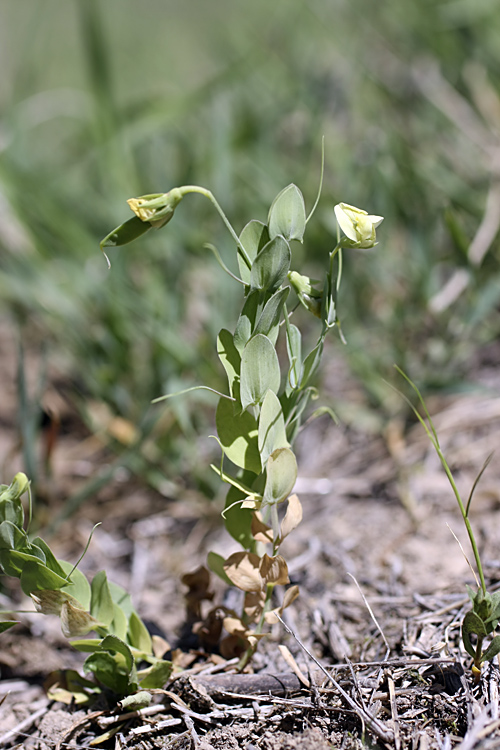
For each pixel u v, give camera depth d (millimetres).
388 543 629
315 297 520
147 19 1969
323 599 598
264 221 893
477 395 718
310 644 574
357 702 527
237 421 525
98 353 794
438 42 1123
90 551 681
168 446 716
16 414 831
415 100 1077
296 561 628
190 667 564
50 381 882
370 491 679
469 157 978
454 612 573
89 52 927
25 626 614
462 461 676
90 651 539
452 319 783
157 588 644
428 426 707
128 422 743
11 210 867
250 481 541
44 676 589
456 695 524
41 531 672
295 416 541
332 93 1099
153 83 1512
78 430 818
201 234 846
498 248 814
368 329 810
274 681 541
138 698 532
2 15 1982
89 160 1074
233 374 520
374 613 584
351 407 741
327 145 1013
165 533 688
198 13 1896
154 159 1003
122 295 771
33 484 679
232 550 658
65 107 1217
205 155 940
